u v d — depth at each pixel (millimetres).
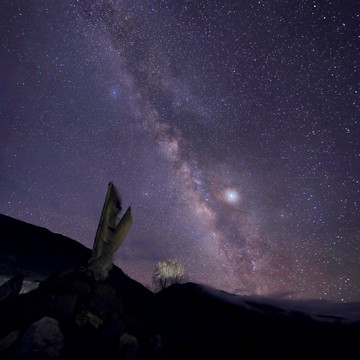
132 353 4469
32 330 4012
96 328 4723
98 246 6254
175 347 5551
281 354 5309
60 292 5156
